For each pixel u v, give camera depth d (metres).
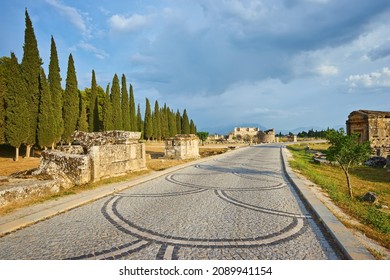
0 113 21.77
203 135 57.78
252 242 4.48
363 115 33.56
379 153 28.73
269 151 32.69
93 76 36.94
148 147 40.59
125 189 9.26
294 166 16.09
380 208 8.91
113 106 39.59
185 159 21.17
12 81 19.55
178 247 4.30
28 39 22.00
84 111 33.56
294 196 8.09
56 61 25.86
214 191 8.81
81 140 11.98
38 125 22.23
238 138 85.19
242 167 16.00
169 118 64.69
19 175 9.14
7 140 20.30
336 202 7.36
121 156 11.98
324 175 16.42
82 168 9.25
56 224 5.43
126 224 5.43
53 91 25.45
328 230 4.94
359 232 4.85
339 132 11.99
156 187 9.63
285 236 4.74
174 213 6.21
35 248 4.27
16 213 6.00
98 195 7.88
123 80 43.47
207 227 5.23
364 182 14.86
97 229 5.13
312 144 58.00
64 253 4.10
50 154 9.92
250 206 6.85
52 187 7.93
